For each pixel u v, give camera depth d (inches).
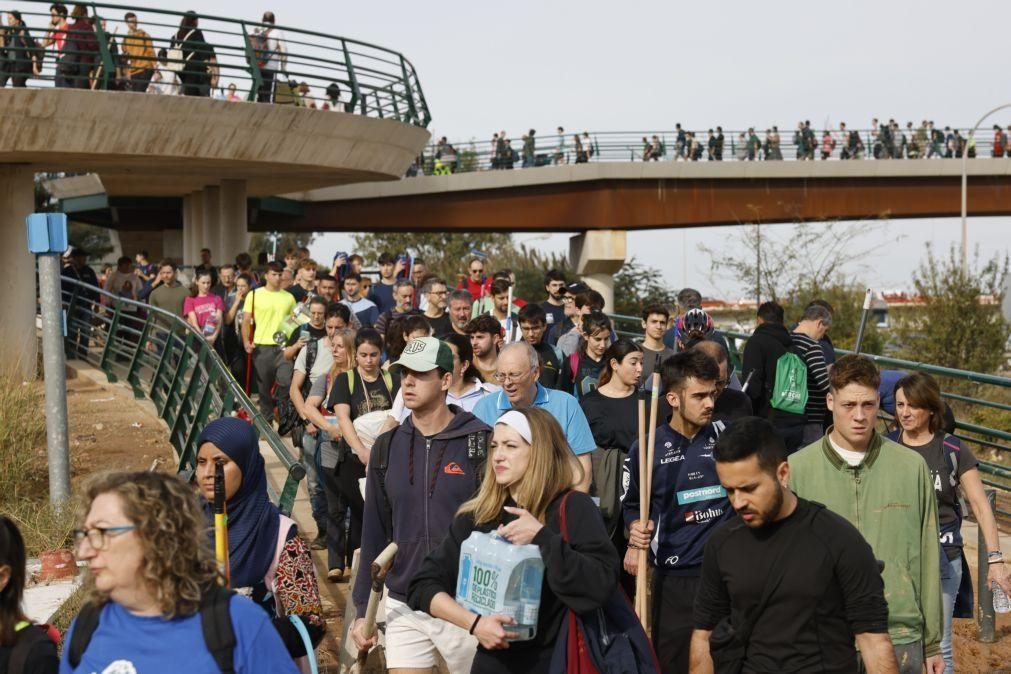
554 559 159.9
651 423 218.2
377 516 209.2
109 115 664.4
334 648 273.7
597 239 1550.2
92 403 617.3
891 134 1673.2
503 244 2158.0
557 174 1517.0
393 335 319.9
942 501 235.3
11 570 138.3
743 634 158.7
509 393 238.8
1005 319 1089.4
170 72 701.3
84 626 124.8
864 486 192.5
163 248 1667.1
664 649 222.1
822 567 154.3
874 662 153.9
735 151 1621.6
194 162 746.8
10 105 639.1
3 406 441.7
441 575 171.5
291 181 984.3
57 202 1440.7
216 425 167.5
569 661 161.8
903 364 420.2
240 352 616.7
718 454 156.3
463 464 203.2
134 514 119.9
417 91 884.0
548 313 514.9
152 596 121.4
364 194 1470.2
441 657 207.0
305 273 600.7
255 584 168.9
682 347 392.8
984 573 302.4
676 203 1567.4
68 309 774.5
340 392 310.0
